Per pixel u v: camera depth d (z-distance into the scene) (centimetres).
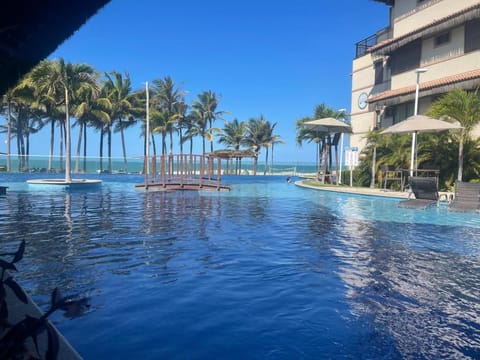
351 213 1083
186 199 1473
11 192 1716
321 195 1714
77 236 693
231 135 5109
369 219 963
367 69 2728
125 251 579
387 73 2511
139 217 958
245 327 321
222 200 1451
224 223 873
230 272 477
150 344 289
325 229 808
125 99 3900
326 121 2177
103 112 3222
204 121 4578
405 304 377
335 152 2498
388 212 1109
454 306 373
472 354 280
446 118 1617
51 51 246
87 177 3083
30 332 130
